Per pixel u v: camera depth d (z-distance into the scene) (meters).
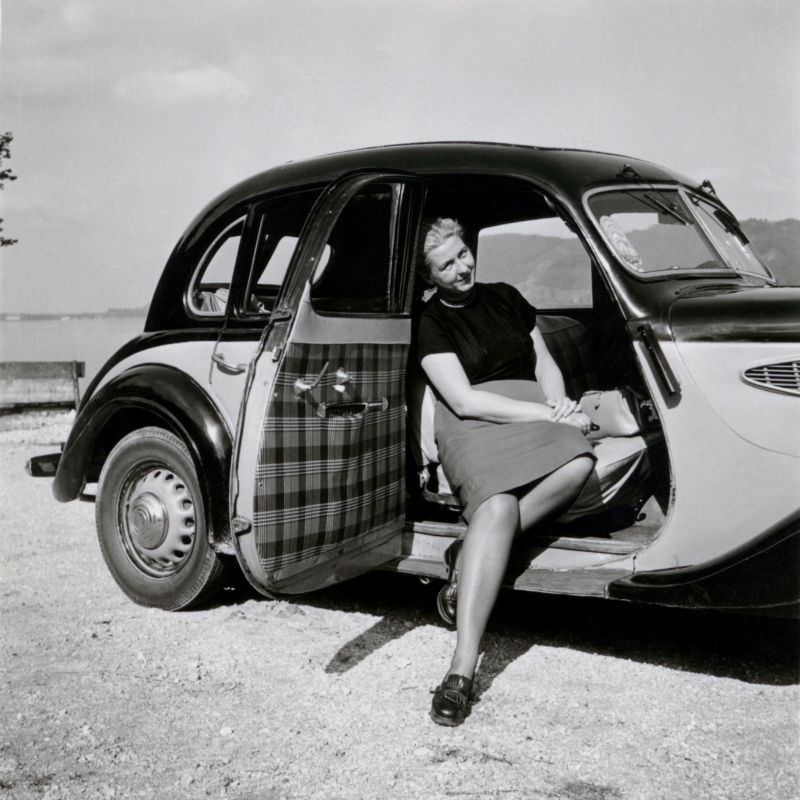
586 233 3.74
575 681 3.46
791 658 3.67
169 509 4.28
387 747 2.94
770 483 3.30
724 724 3.08
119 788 2.71
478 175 3.94
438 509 4.10
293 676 3.52
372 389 3.66
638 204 3.99
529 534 3.59
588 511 3.71
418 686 3.41
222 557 4.17
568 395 4.35
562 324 4.53
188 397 4.05
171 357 4.27
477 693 3.35
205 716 3.19
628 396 4.02
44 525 6.10
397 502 3.90
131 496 4.41
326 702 3.29
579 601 4.44
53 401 12.20
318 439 3.40
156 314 4.55
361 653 3.75
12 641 3.90
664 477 4.02
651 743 2.95
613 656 3.71
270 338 3.21
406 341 3.83
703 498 3.39
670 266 3.88
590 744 2.95
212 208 4.48
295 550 3.38
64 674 3.55
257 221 4.28
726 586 3.32
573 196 3.79
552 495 3.49
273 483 3.24
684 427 3.42
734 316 3.41
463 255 3.79
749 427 3.33
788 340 3.32
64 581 4.77
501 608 4.33
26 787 2.72
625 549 3.55
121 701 3.31
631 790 2.66
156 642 3.89
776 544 3.25
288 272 3.28
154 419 4.52
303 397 3.32
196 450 3.98
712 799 2.61
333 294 3.59
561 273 4.61
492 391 3.77
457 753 2.90
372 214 3.71
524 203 4.42
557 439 3.51
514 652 3.76
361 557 3.75
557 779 2.73
